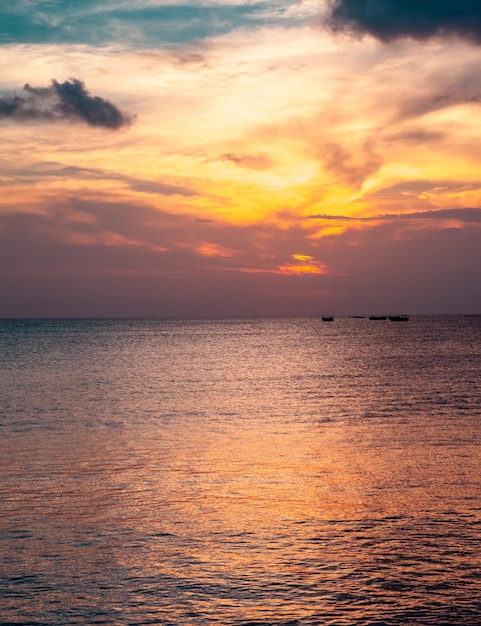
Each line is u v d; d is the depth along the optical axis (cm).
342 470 2681
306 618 1433
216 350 12500
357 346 13700
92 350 12344
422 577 1628
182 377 7075
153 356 10675
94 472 2656
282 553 1783
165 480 2530
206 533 1933
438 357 10169
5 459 2902
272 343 15300
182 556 1764
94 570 1678
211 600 1516
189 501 2247
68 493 2344
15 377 7012
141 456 2967
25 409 4572
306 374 7394
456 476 2569
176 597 1531
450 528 1961
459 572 1655
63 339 17575
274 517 2077
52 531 1950
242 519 2058
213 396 5359
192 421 4016
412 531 1939
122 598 1527
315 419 4081
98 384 6334
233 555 1770
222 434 3544
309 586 1584
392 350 12156
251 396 5350
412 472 2636
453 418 4100
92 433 3578
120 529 1973
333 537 1895
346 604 1494
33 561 1733
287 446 3191
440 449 3098
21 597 1534
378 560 1730
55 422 3978
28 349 12519
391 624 1407
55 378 6919
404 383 6328
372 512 2117
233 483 2483
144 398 5231
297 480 2523
